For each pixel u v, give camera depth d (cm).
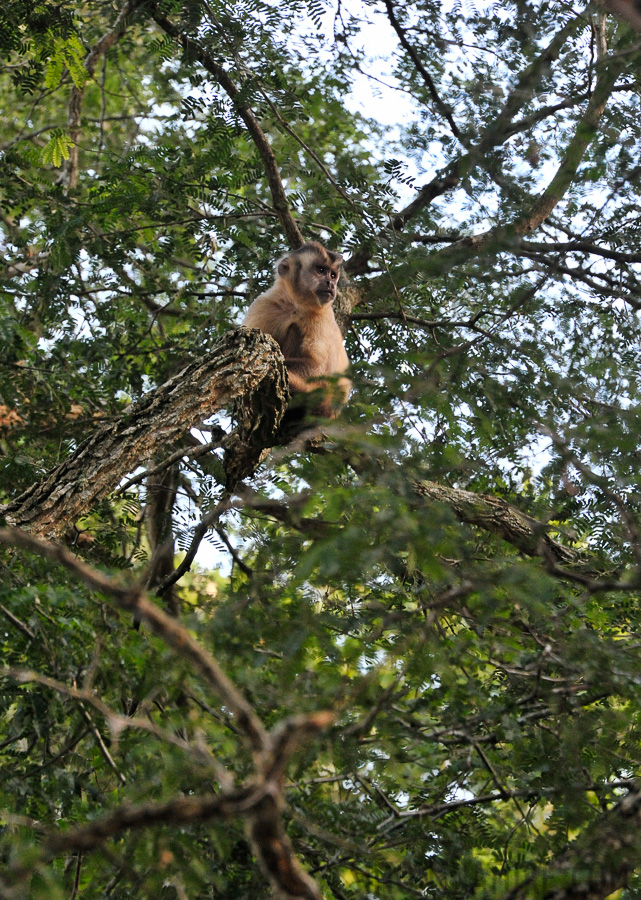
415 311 698
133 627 406
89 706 397
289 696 355
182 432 530
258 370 558
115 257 806
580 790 406
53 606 418
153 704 488
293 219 857
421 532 318
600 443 391
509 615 451
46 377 746
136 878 304
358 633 424
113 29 746
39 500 494
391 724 385
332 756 381
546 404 483
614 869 331
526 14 549
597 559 498
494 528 538
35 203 833
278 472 476
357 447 370
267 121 859
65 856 374
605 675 398
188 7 681
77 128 1028
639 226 547
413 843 455
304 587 393
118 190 794
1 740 508
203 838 420
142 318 903
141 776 337
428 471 372
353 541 312
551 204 527
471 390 484
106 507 657
